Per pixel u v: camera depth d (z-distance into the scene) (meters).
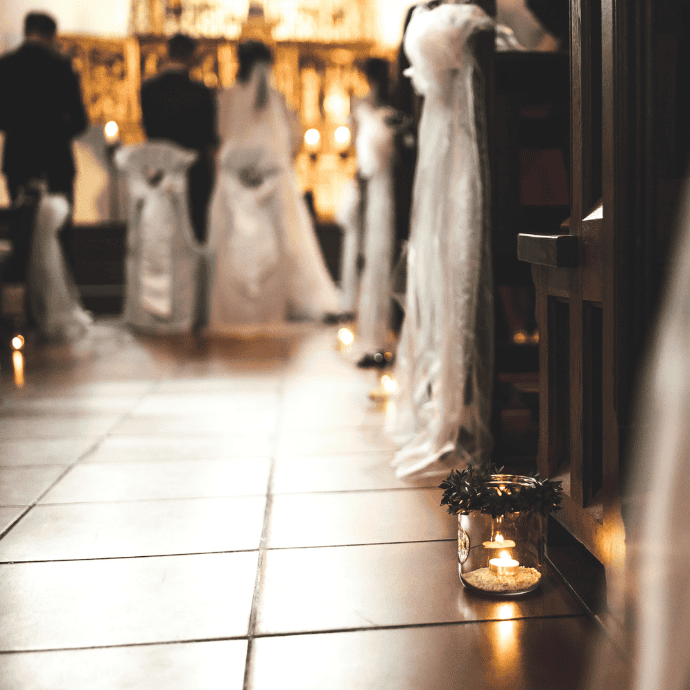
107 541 2.05
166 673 1.39
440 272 2.72
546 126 2.77
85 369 5.02
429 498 2.38
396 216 4.85
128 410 3.80
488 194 2.62
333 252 9.01
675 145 1.39
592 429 1.66
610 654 1.39
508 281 2.70
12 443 3.17
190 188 7.71
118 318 8.23
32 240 6.29
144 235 7.02
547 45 3.11
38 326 6.37
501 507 1.64
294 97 9.59
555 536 1.92
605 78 1.43
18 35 10.26
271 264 7.24
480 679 1.36
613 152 1.40
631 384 1.41
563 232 1.88
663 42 1.38
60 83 7.01
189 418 3.60
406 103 4.48
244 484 2.56
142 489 2.52
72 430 3.39
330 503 2.35
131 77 9.59
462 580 1.73
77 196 9.53
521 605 1.64
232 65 9.60
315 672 1.39
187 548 2.00
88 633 1.55
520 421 3.20
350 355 5.44
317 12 10.20
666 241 1.39
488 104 2.61
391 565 1.87
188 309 7.12
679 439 0.91
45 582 1.79
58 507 2.34
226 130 7.16
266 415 3.64
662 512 0.93
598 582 1.72
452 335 2.62
